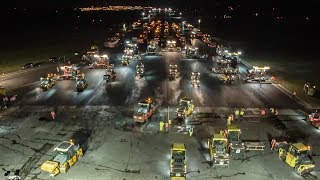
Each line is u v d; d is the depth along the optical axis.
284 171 30.84
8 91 56.38
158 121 43.06
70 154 31.52
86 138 37.97
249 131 39.84
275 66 75.88
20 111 46.66
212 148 32.53
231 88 58.56
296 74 68.00
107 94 54.81
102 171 30.83
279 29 158.00
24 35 135.75
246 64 79.44
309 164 29.92
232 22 190.75
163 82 62.38
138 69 67.44
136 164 32.16
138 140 37.44
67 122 42.69
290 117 44.47
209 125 41.62
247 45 108.69
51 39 123.88
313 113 42.09
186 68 74.62
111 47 103.44
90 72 71.12
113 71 65.56
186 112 43.81
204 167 31.53
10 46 106.12
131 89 57.72
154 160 32.97
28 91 56.44
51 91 56.66
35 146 35.97
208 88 58.41
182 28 149.12
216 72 69.81
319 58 86.00
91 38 125.62
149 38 121.75
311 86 54.25
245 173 30.45
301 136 38.69
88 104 49.66
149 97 53.00
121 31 142.88
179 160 29.72
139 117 41.50
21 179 29.38
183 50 94.81
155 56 89.50
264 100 51.53
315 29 156.12
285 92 55.91
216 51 95.62
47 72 70.38
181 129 40.38
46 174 30.28
